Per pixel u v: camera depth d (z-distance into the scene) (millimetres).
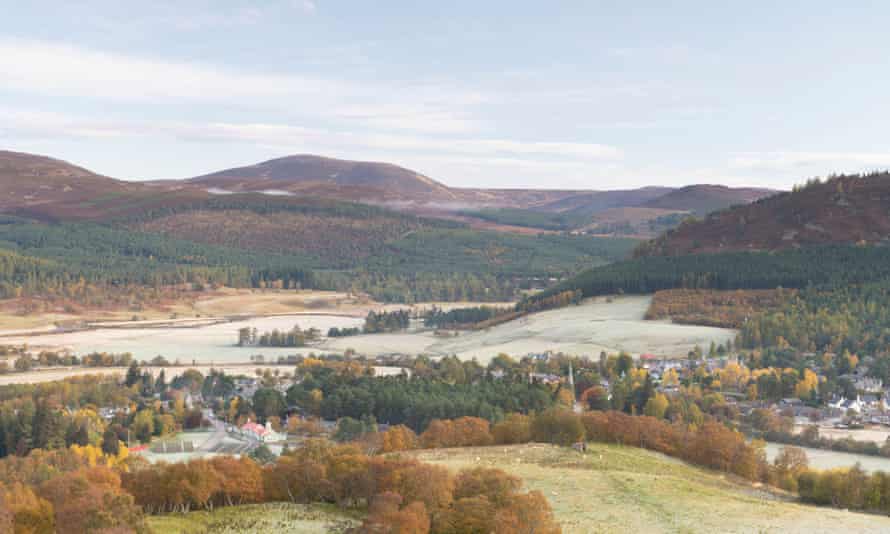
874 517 118438
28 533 106000
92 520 104438
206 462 130250
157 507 124500
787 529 108938
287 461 135625
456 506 106625
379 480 121812
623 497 124875
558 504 120062
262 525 114500
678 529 108188
